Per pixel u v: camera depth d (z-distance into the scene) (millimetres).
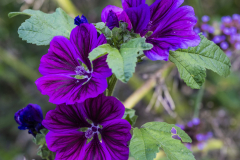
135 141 227
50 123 221
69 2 469
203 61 236
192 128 414
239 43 405
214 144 492
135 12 215
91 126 232
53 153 257
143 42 198
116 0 643
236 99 576
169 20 221
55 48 226
